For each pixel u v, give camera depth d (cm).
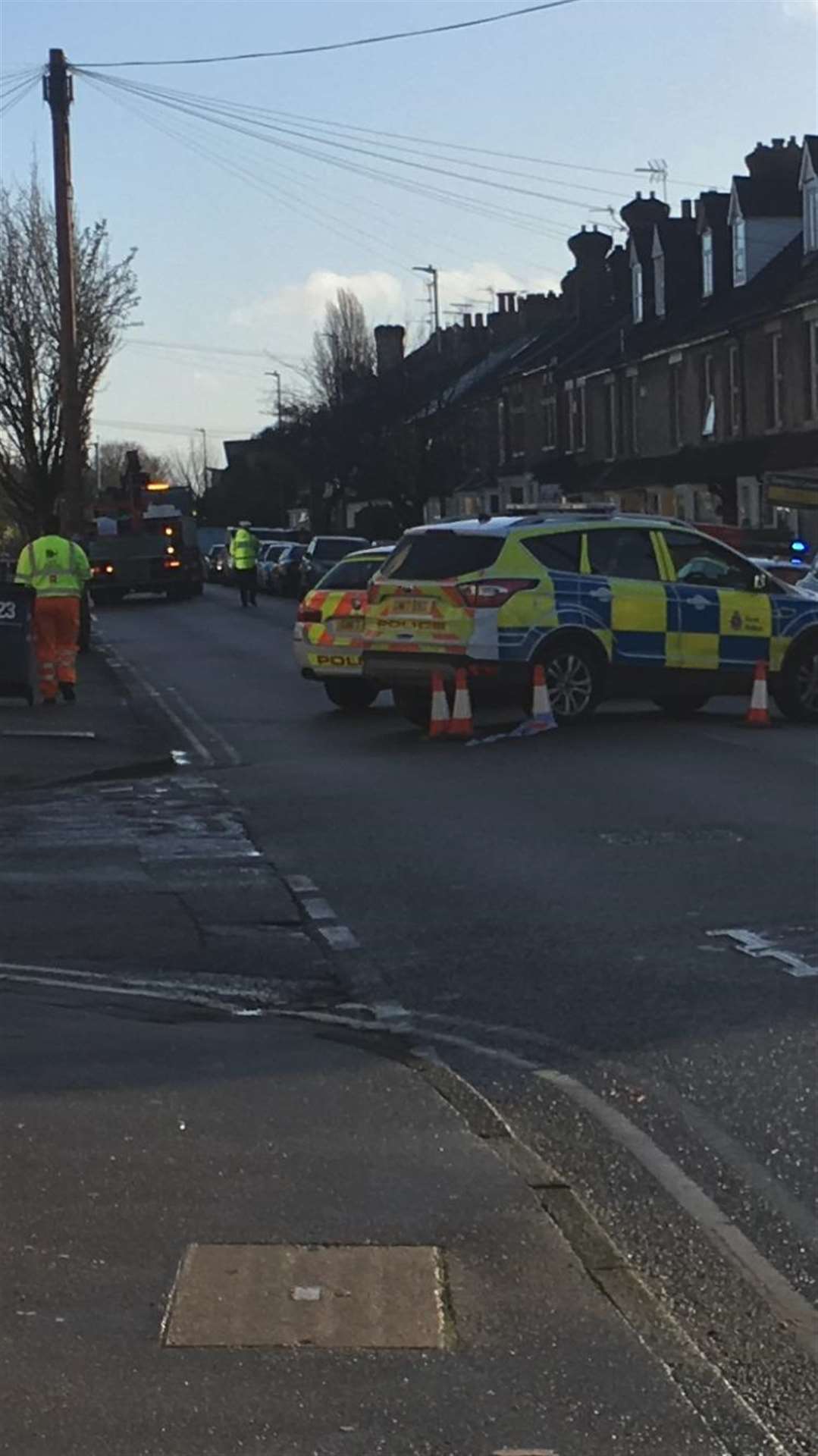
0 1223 516
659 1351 443
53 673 2036
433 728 1681
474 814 1254
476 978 830
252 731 1845
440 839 1168
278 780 1461
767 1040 716
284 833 1212
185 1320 453
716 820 1207
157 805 1352
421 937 912
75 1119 616
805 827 1175
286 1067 689
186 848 1166
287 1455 390
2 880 1067
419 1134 605
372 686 1984
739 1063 687
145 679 2553
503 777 1419
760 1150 595
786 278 3972
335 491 6381
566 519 1742
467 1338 447
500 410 5981
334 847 1156
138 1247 501
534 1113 636
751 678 1789
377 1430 401
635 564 1747
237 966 869
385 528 5828
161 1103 637
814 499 3164
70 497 3344
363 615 1980
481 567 1684
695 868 1055
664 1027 740
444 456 5691
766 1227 533
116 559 4875
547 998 791
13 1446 392
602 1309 466
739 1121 623
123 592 4916
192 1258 493
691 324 4366
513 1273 487
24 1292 469
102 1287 473
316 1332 448
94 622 4025
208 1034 743
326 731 1823
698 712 1903
